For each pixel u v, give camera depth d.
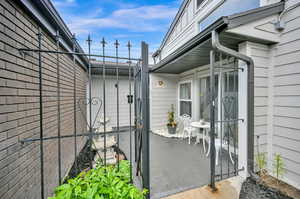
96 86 6.26
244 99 2.29
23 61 1.55
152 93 5.54
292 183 2.07
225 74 3.35
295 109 2.06
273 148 2.33
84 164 3.03
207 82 4.19
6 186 1.27
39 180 1.81
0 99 1.23
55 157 2.31
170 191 1.93
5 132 1.27
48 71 2.13
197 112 4.57
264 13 2.11
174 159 3.02
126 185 1.07
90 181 1.05
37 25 1.84
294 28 2.07
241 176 2.28
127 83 6.68
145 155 1.66
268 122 2.40
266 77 2.38
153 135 5.04
